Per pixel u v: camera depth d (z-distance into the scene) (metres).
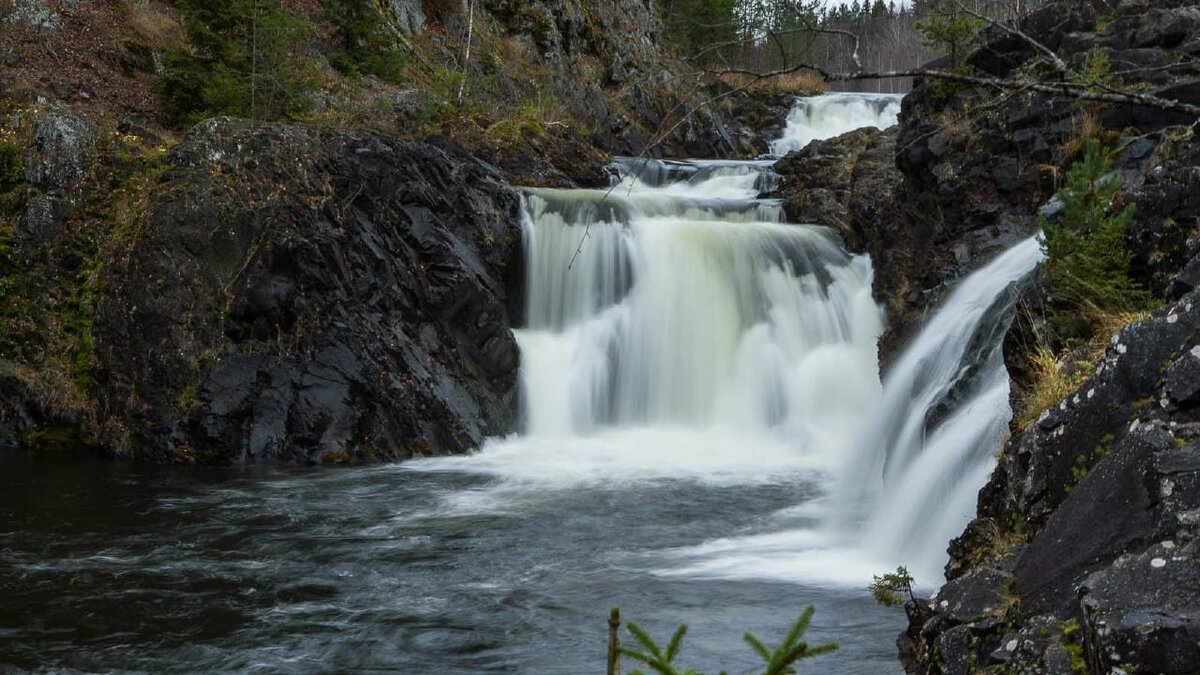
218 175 16.06
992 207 13.96
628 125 29.02
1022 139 13.82
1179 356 5.76
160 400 15.15
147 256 15.73
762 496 12.61
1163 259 8.23
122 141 17.73
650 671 7.01
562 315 17.97
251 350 15.28
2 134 17.45
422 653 7.51
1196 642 4.11
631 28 33.19
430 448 15.35
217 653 7.48
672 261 17.86
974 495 8.87
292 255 15.56
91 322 16.05
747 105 33.69
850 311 17.83
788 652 3.10
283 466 14.58
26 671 7.11
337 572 9.48
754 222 19.80
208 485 13.23
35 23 20.11
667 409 17.31
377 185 16.89
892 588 7.28
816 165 22.20
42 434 15.71
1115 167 11.91
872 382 16.88
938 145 14.90
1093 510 5.24
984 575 5.52
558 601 8.62
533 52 29.69
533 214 18.50
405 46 26.16
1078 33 14.06
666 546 10.33
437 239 16.97
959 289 12.92
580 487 13.14
